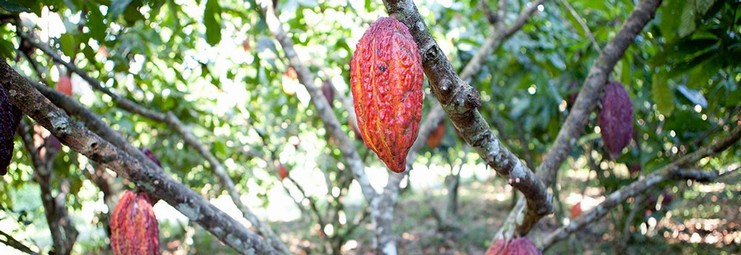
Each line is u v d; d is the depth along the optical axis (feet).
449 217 22.61
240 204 6.42
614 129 5.41
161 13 8.89
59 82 6.79
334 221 13.17
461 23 10.97
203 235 19.01
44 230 12.16
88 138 3.17
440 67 2.58
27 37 5.19
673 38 6.11
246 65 9.57
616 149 5.45
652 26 6.98
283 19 9.05
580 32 8.52
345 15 9.71
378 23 2.53
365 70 2.48
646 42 8.32
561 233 5.38
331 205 16.56
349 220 22.06
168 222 18.78
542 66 9.57
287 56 7.14
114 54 6.85
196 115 10.12
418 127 2.47
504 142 13.24
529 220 4.19
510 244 4.41
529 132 13.65
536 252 4.40
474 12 10.80
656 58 6.07
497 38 7.39
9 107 2.84
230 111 10.39
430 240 19.71
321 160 14.62
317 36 10.37
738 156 10.52
